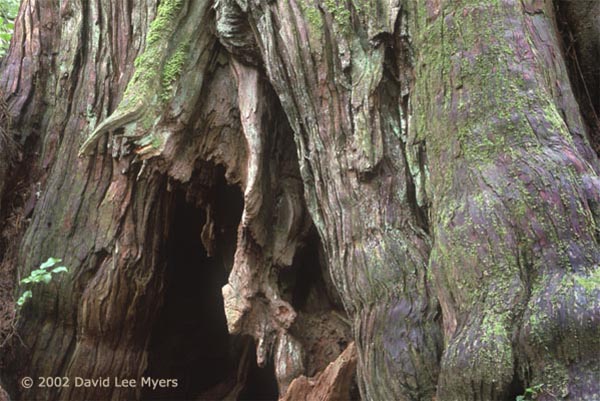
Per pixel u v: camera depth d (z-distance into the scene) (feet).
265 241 18.02
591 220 10.94
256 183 17.54
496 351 10.40
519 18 12.66
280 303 17.80
